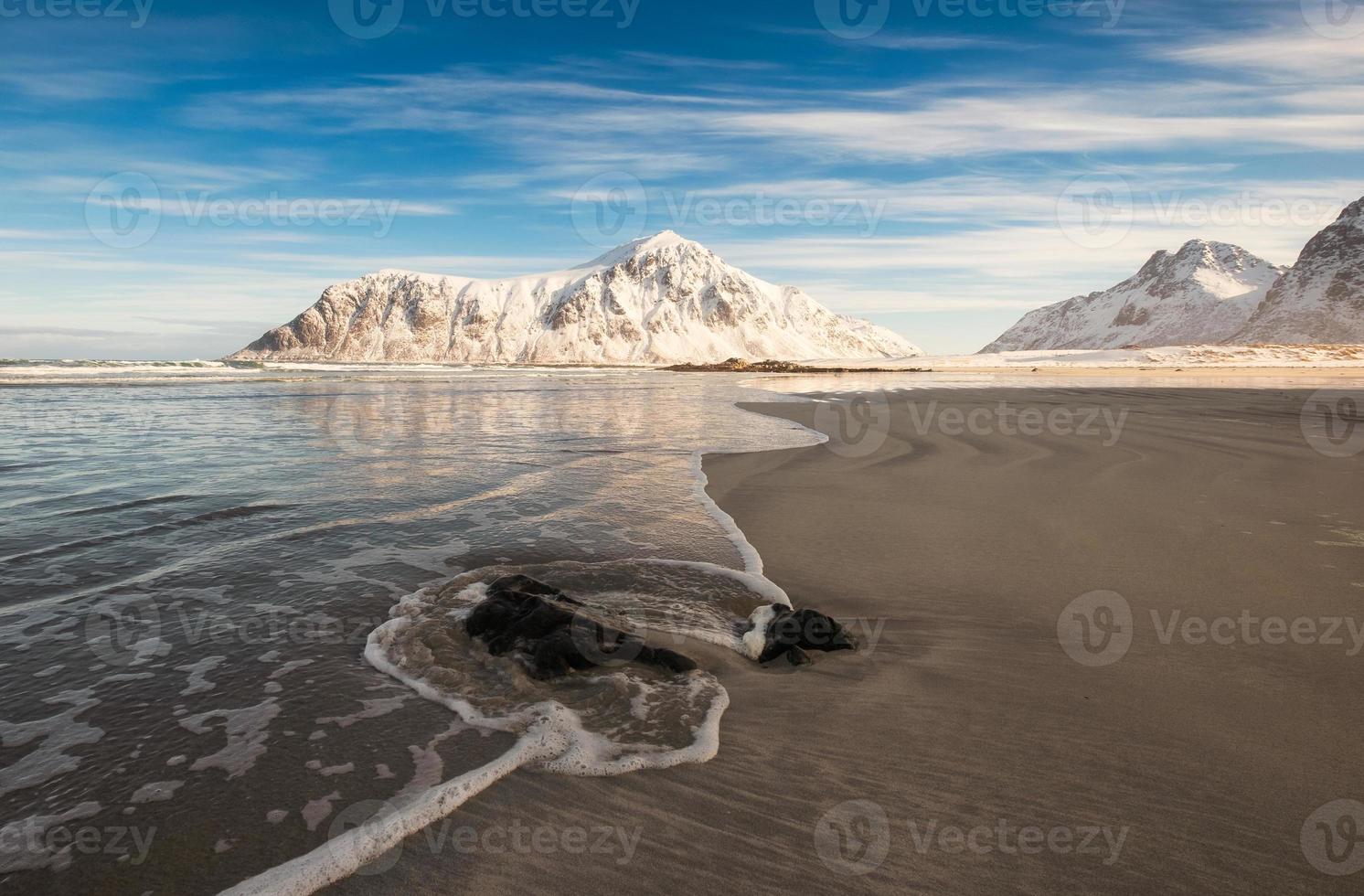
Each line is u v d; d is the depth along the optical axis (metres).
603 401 26.36
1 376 36.12
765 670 4.17
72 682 3.89
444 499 8.48
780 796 2.98
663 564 6.04
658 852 2.64
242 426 15.95
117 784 3.01
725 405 24.83
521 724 3.54
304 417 18.28
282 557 6.13
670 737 3.42
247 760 3.20
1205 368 66.69
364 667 4.14
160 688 3.84
